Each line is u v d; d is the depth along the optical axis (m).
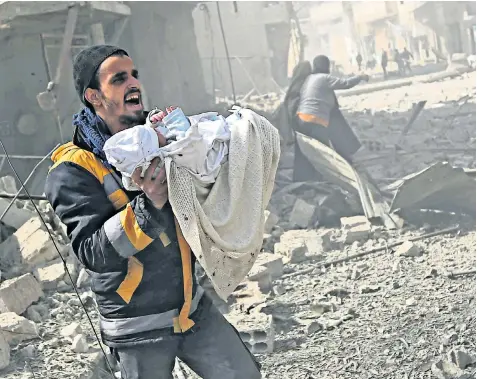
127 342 2.76
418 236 6.98
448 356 4.27
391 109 18.41
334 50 42.06
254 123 2.73
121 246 2.47
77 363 4.49
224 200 2.63
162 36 17.02
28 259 6.19
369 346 4.63
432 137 12.79
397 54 33.09
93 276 2.76
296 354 4.61
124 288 2.71
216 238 2.61
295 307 5.44
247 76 25.92
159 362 2.80
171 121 2.58
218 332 2.90
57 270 6.00
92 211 2.59
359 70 39.59
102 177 2.65
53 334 4.98
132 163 2.41
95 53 2.69
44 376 4.34
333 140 9.03
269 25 26.22
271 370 4.41
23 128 11.62
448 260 6.21
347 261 6.52
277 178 9.75
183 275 2.74
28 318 5.28
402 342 4.64
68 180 2.62
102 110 2.70
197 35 25.52
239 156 2.64
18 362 4.53
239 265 2.76
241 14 25.98
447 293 5.41
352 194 8.12
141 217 2.46
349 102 22.30
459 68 27.33
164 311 2.76
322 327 4.98
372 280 5.93
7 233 6.81
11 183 7.96
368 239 7.10
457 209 7.42
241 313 5.19
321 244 6.91
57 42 12.39
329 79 8.92
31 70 11.88
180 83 17.38
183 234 2.54
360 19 41.16
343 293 5.67
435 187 7.22
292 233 7.15
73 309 5.48
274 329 4.93
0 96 11.68
